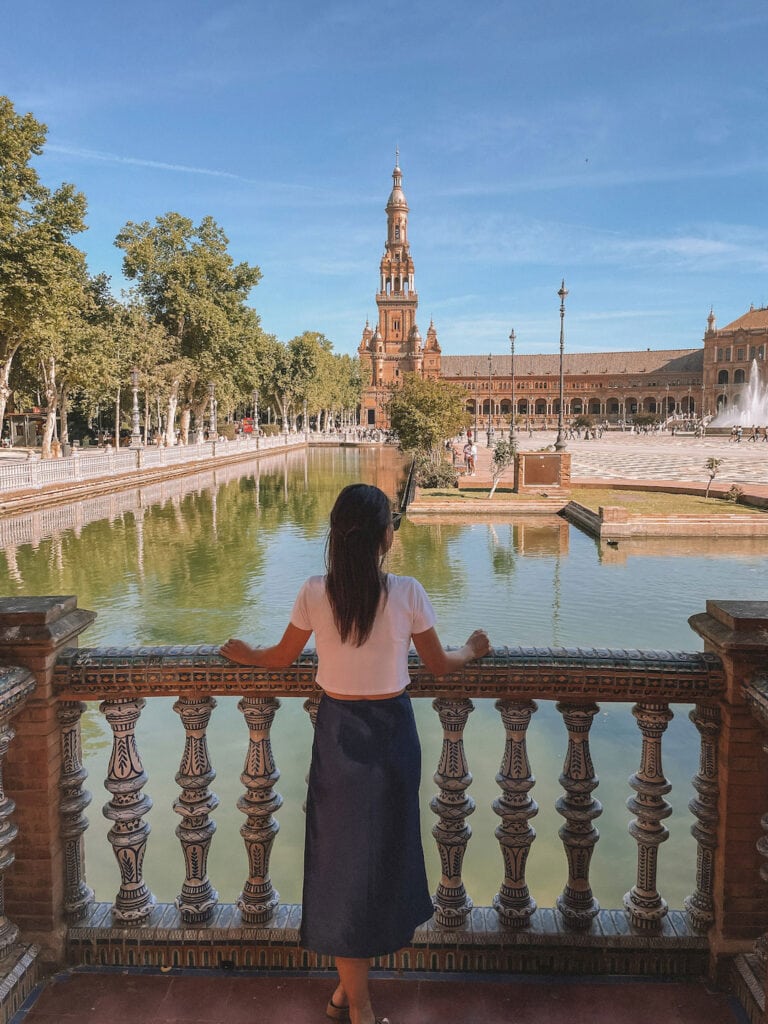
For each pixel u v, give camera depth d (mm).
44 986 2793
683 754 8266
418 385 36312
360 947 2332
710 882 2871
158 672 2746
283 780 7785
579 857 2924
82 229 32062
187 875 2967
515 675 2727
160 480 42125
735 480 34594
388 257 132000
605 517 23250
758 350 131000
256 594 16078
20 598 2922
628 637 13102
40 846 2822
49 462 30625
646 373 144125
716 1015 2660
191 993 2756
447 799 2877
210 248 54125
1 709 2473
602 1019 2637
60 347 39156
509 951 2857
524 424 135750
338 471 50844
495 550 21406
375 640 2344
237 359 56031
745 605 2783
